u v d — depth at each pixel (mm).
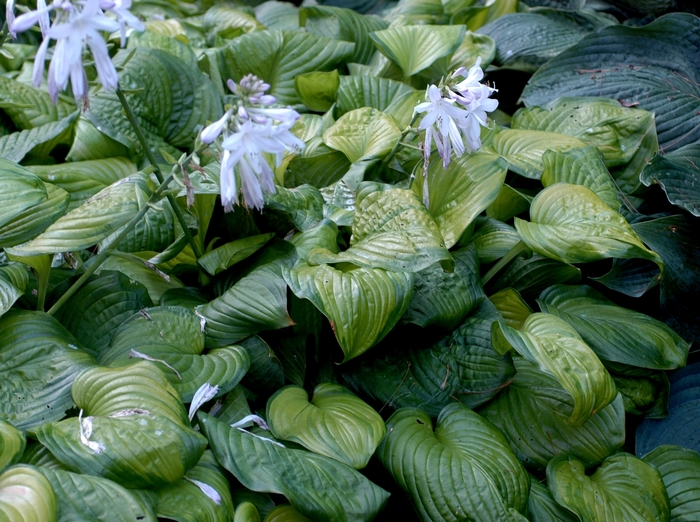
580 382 1000
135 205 1042
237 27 1744
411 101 1387
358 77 1495
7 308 972
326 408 1034
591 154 1269
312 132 1404
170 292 1143
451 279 1151
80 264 1173
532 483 1071
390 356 1156
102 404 927
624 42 1553
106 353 1028
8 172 1000
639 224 1289
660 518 1034
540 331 1067
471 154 1179
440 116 1079
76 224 1021
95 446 881
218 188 1105
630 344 1146
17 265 1046
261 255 1132
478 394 1113
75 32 845
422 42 1533
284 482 927
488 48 1635
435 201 1195
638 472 1071
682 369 1236
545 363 999
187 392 987
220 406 1051
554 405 1127
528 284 1268
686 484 1099
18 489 827
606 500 1032
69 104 1432
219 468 973
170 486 917
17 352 978
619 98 1499
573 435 1109
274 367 1090
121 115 1340
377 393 1127
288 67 1594
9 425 888
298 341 1133
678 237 1288
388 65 1635
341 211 1179
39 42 1794
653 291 1314
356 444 979
